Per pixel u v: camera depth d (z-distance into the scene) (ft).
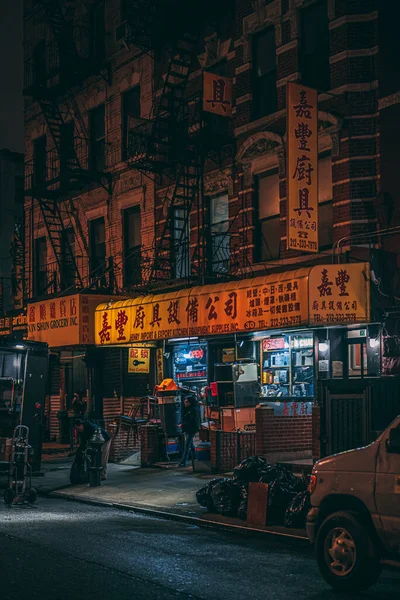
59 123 90.68
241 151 64.90
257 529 35.32
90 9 84.79
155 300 64.64
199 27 72.08
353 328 55.98
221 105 66.03
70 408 86.63
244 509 37.14
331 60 57.77
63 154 86.89
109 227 81.30
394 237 52.75
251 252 64.08
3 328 92.17
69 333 71.77
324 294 51.34
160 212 74.43
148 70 76.84
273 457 50.26
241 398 59.57
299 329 57.11
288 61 61.52
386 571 28.14
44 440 89.86
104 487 51.29
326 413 41.93
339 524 24.91
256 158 63.72
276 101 63.93
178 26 72.02
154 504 44.01
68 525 37.35
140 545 31.96
